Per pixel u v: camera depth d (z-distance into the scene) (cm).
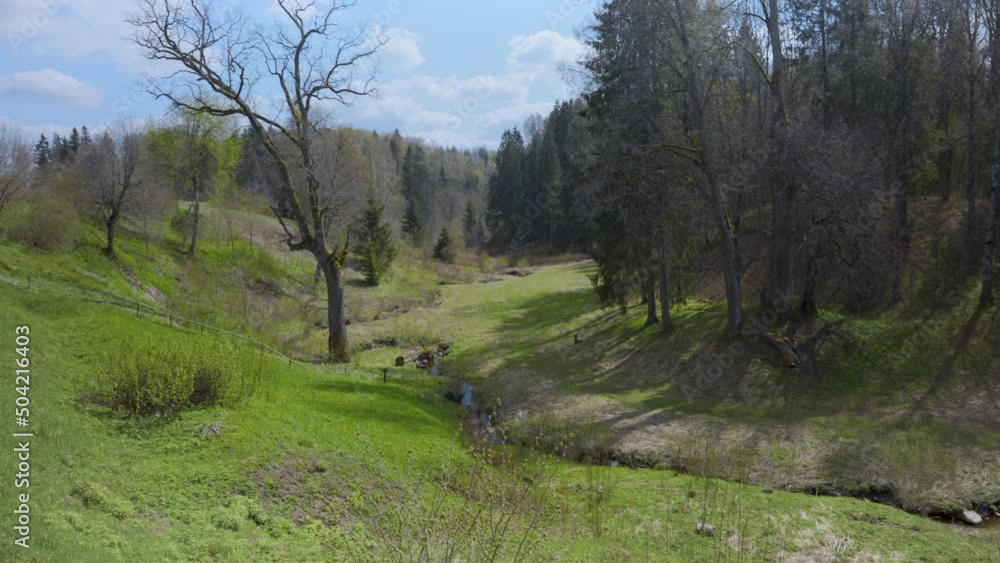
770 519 1120
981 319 2127
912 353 2031
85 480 857
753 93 3681
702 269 3269
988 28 2375
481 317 3909
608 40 2588
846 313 2394
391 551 691
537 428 1744
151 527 794
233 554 766
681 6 2259
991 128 2562
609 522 1100
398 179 8538
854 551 1002
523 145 9375
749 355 2181
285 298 4259
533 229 7825
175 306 2747
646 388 2178
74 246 3117
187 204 5575
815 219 2289
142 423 1133
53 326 1723
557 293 4509
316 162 2600
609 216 2692
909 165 2919
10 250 2561
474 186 12312
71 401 1175
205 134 4334
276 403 1427
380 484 1073
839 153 2211
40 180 3198
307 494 994
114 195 3444
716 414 1814
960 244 2655
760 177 2647
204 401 1272
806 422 1680
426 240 7900
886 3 2706
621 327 2988
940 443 1455
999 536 1084
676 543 1018
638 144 2464
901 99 2720
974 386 1817
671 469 1459
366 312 4162
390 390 1952
